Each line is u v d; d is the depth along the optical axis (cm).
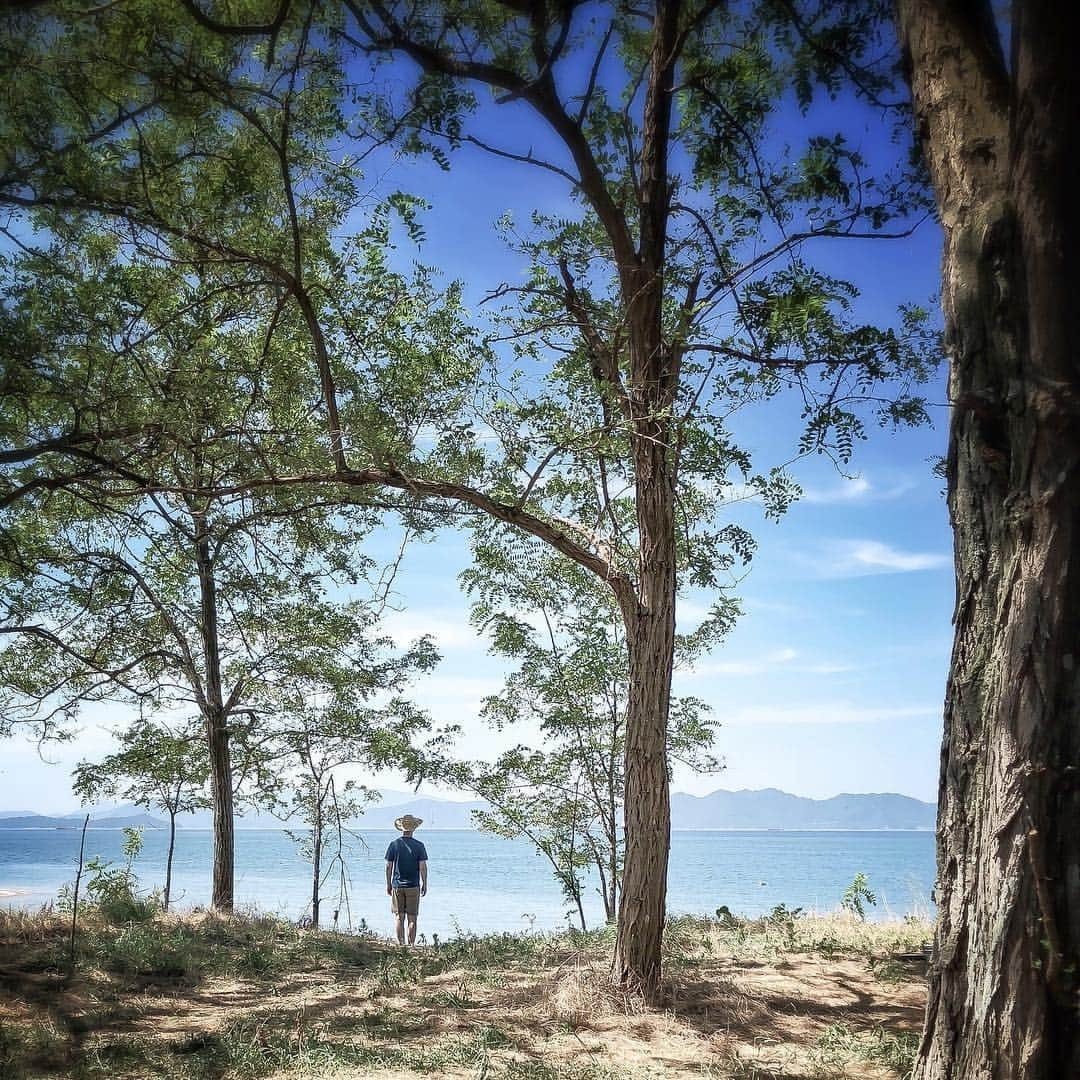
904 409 824
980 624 419
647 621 839
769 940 1041
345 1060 595
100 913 1166
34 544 1252
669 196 903
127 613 1475
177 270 920
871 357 802
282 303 861
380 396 922
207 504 915
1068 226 409
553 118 852
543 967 937
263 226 920
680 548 1073
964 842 412
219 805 1573
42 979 800
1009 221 424
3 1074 555
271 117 846
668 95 887
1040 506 403
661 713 820
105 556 1330
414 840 1405
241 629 1602
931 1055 412
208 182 866
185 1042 642
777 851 16225
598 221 995
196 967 920
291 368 970
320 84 813
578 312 924
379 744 1554
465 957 1018
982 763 408
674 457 866
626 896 791
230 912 1341
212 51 769
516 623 1421
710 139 902
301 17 765
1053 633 395
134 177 824
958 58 461
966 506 433
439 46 804
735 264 931
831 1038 645
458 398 904
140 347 891
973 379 430
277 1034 662
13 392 841
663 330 940
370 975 927
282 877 6097
